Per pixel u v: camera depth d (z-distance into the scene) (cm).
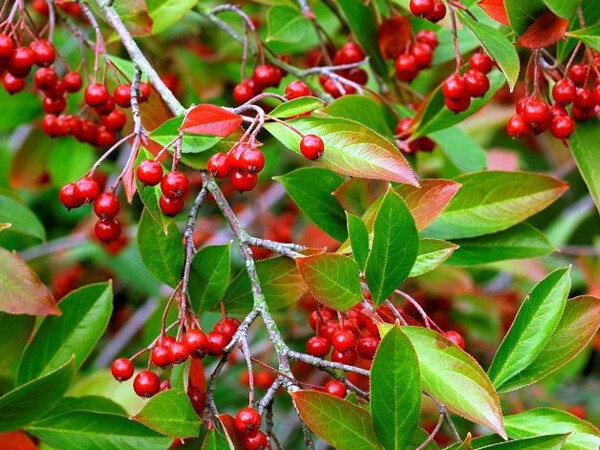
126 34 53
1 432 51
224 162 47
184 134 49
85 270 91
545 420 48
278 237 82
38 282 49
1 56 56
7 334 54
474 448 47
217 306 52
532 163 106
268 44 71
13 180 75
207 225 87
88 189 49
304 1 63
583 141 55
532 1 50
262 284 51
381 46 62
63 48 72
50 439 52
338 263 47
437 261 49
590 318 49
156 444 53
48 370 54
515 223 56
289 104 48
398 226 46
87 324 55
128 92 55
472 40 63
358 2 61
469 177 56
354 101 57
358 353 50
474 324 77
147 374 48
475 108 59
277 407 85
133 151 48
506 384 49
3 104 70
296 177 56
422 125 59
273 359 82
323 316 53
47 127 62
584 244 103
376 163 48
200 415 48
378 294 47
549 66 55
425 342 46
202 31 79
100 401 55
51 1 57
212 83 74
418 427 47
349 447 45
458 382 45
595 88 53
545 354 49
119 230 50
